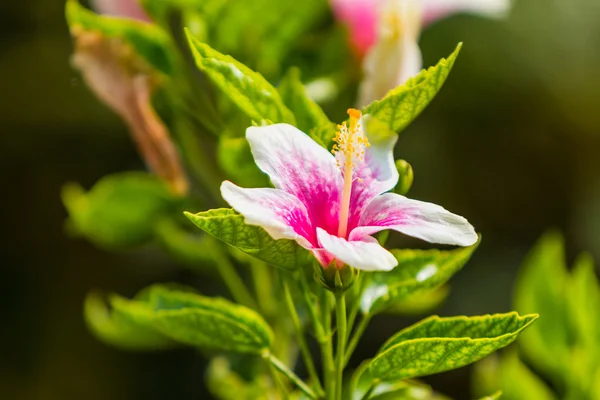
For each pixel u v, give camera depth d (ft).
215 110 2.69
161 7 2.67
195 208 2.79
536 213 5.73
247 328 2.36
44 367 5.85
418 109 2.26
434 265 2.38
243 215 2.11
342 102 2.74
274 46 2.72
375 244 2.14
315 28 2.86
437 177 5.54
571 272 5.75
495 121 5.63
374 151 2.25
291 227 2.15
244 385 2.72
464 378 5.42
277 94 2.28
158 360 5.78
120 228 2.82
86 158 5.84
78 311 5.90
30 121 5.78
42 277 5.93
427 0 2.71
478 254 5.61
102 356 5.86
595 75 5.66
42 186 5.85
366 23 2.68
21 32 5.90
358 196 2.23
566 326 2.86
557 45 5.65
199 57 2.25
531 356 2.90
